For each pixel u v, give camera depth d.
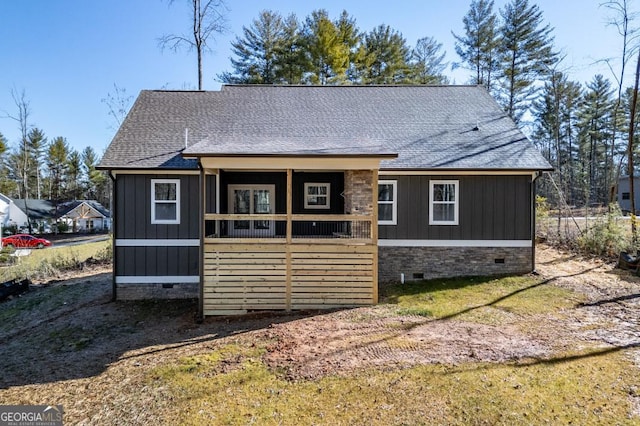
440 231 11.19
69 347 7.21
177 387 5.29
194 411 4.66
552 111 35.81
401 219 11.14
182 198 10.55
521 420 4.20
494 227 11.24
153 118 12.43
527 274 11.04
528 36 27.92
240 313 8.88
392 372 5.42
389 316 8.09
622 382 4.94
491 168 10.62
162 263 10.55
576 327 7.01
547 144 38.47
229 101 13.73
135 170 10.27
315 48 26.62
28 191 51.72
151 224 10.49
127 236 10.45
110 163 10.19
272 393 5.01
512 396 4.68
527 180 11.23
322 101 13.91
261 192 12.43
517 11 28.00
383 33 29.86
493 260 11.27
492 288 9.93
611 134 36.75
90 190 54.56
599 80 37.88
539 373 5.24
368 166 8.81
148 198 10.46
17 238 27.89
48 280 13.35
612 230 12.86
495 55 29.06
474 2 29.14
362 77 28.73
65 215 42.91
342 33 27.95
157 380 5.55
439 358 5.83
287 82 27.23
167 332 7.88
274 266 8.93
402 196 11.12
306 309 8.95
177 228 10.55
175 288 10.59
